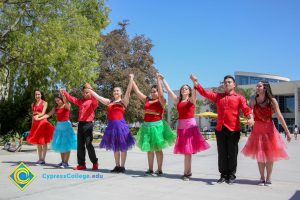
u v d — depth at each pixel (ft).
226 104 22.18
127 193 18.74
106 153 43.29
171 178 23.67
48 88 55.52
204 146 23.26
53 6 54.54
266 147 21.25
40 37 50.90
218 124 22.30
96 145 66.33
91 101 27.63
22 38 50.24
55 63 53.78
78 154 27.61
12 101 56.59
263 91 21.79
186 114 23.44
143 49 117.80
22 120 56.39
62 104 29.04
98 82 107.45
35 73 54.39
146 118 24.79
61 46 51.78
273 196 18.21
